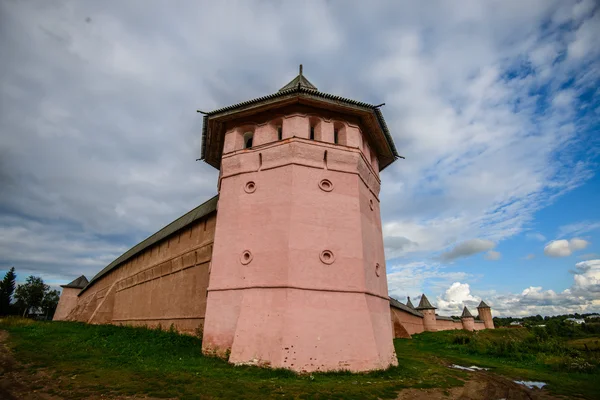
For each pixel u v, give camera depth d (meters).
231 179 15.47
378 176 18.81
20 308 70.38
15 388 8.29
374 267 15.09
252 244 13.71
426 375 13.10
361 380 10.83
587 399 10.62
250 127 16.36
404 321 41.09
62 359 11.22
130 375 9.58
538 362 18.88
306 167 14.35
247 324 12.31
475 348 23.84
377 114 16.27
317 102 14.87
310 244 13.23
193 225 20.66
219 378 9.73
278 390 8.91
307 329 11.91
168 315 20.59
